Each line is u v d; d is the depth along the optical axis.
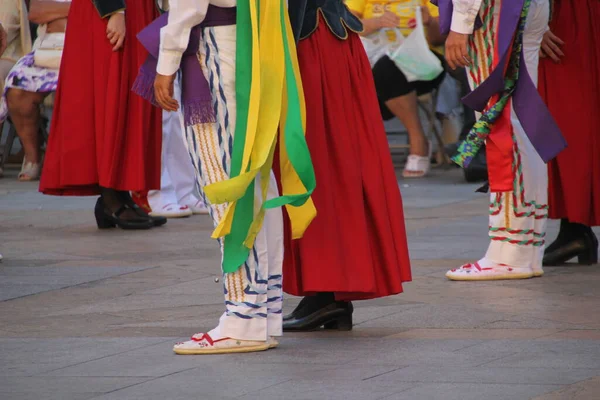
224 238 7.54
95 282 10.66
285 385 6.90
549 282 10.41
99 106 13.42
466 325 8.60
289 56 7.48
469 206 16.09
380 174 8.27
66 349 7.99
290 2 7.82
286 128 7.34
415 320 8.82
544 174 10.55
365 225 8.12
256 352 7.80
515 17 9.81
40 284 10.58
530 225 10.55
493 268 10.57
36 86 19.55
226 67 7.48
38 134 20.66
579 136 11.17
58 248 12.82
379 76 19.56
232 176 7.48
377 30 19.30
